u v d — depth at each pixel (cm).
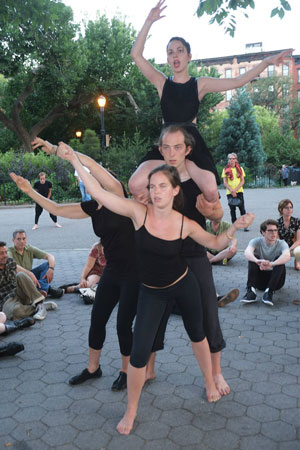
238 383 345
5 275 521
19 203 1962
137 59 317
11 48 2677
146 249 264
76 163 268
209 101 3209
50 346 432
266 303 539
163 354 404
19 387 349
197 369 372
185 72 308
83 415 307
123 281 317
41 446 273
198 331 296
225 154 3291
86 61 2916
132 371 279
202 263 311
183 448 267
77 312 538
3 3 670
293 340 430
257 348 412
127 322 327
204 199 289
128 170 2598
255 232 1068
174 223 264
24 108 3409
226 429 285
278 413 301
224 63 5738
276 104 5303
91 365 354
